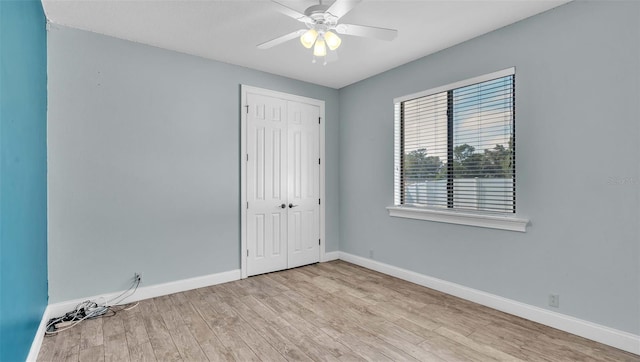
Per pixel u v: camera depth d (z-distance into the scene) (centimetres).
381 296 310
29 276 192
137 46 300
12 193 158
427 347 215
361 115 421
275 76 395
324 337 229
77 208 270
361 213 422
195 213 333
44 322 233
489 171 286
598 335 218
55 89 261
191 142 331
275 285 343
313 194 433
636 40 203
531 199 254
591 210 223
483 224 284
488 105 287
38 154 223
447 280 316
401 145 375
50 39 259
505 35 269
